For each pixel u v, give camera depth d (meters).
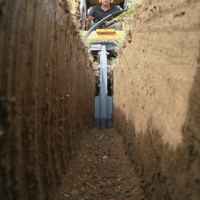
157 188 0.96
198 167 0.63
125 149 2.08
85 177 1.60
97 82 5.30
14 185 0.73
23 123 0.79
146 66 1.34
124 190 1.34
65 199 1.21
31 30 0.85
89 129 3.51
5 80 0.67
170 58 0.92
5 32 0.66
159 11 1.09
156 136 1.06
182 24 0.82
